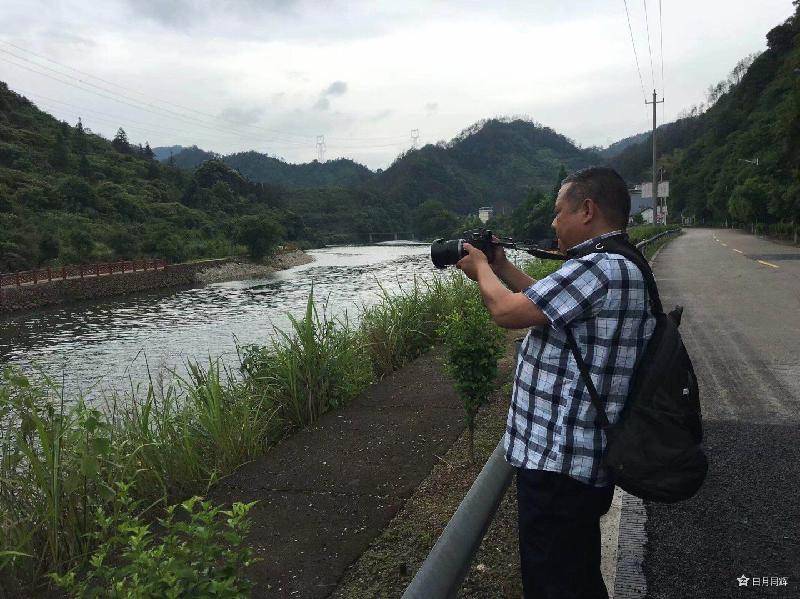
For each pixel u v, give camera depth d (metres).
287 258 69.88
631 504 3.09
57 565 2.69
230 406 4.46
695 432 1.42
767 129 73.19
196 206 104.56
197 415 4.13
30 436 3.05
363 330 6.88
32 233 47.59
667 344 1.43
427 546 2.58
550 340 1.46
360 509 2.99
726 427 4.20
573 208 1.60
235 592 1.56
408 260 64.94
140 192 93.69
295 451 3.87
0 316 29.27
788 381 5.30
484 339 3.54
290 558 2.55
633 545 2.69
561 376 1.44
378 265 58.66
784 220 39.53
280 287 40.84
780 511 2.94
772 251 24.38
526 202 127.75
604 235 1.54
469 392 3.52
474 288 9.59
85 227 59.00
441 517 2.83
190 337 20.88
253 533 2.79
